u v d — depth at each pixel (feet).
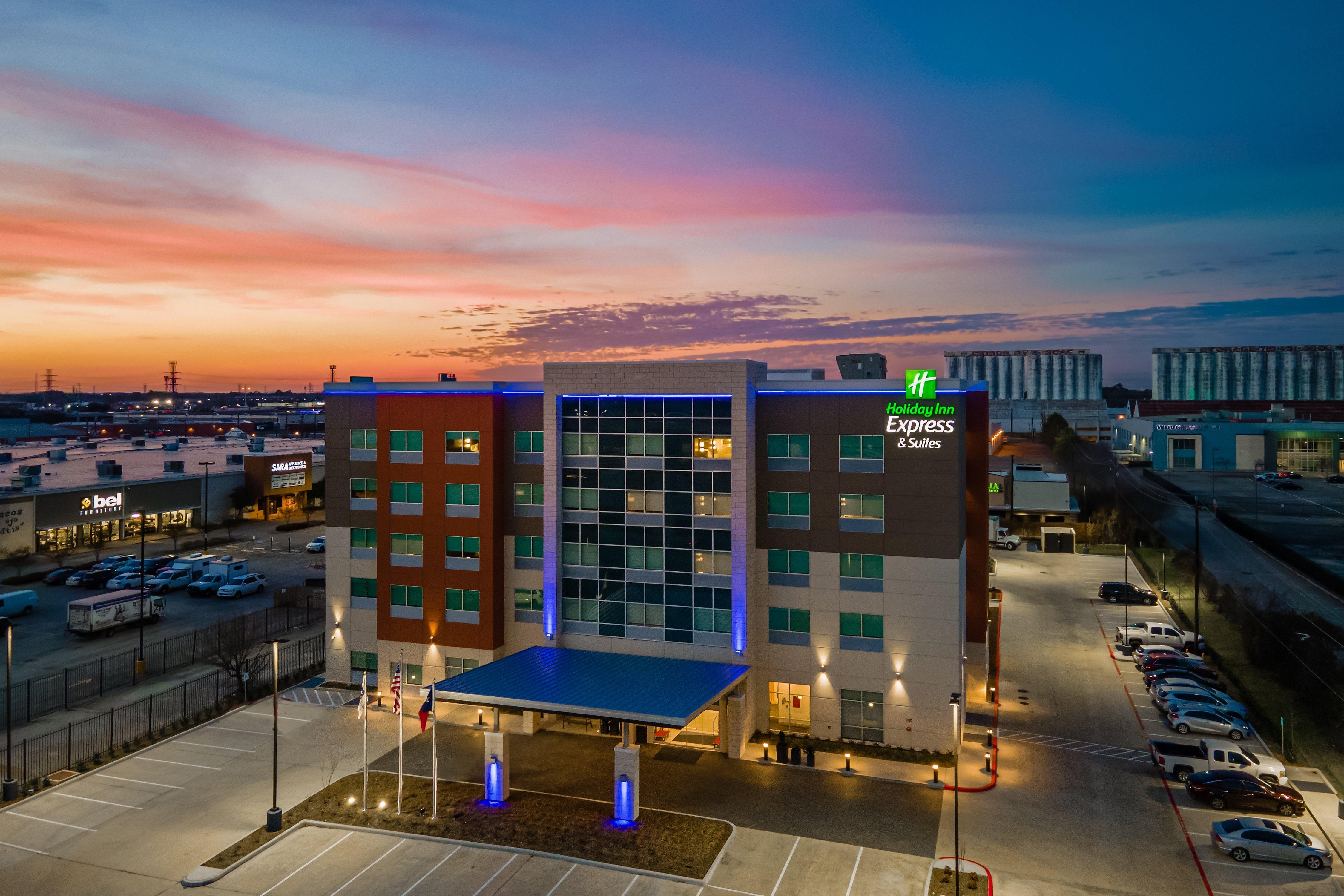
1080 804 130.82
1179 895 105.19
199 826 123.95
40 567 301.84
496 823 124.36
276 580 294.05
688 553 159.22
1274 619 213.46
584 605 166.61
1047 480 380.37
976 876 109.29
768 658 158.61
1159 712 171.63
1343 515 389.80
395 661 179.63
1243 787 128.36
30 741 154.10
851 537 153.48
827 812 127.95
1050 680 191.83
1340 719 161.68
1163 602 263.70
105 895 106.42
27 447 526.57
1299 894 105.40
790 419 156.66
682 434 159.43
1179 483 497.05
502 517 174.50
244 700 176.86
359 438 185.06
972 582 177.99
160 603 239.09
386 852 116.57
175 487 383.45
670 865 112.37
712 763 146.82
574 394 164.86
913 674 151.02
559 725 165.78
